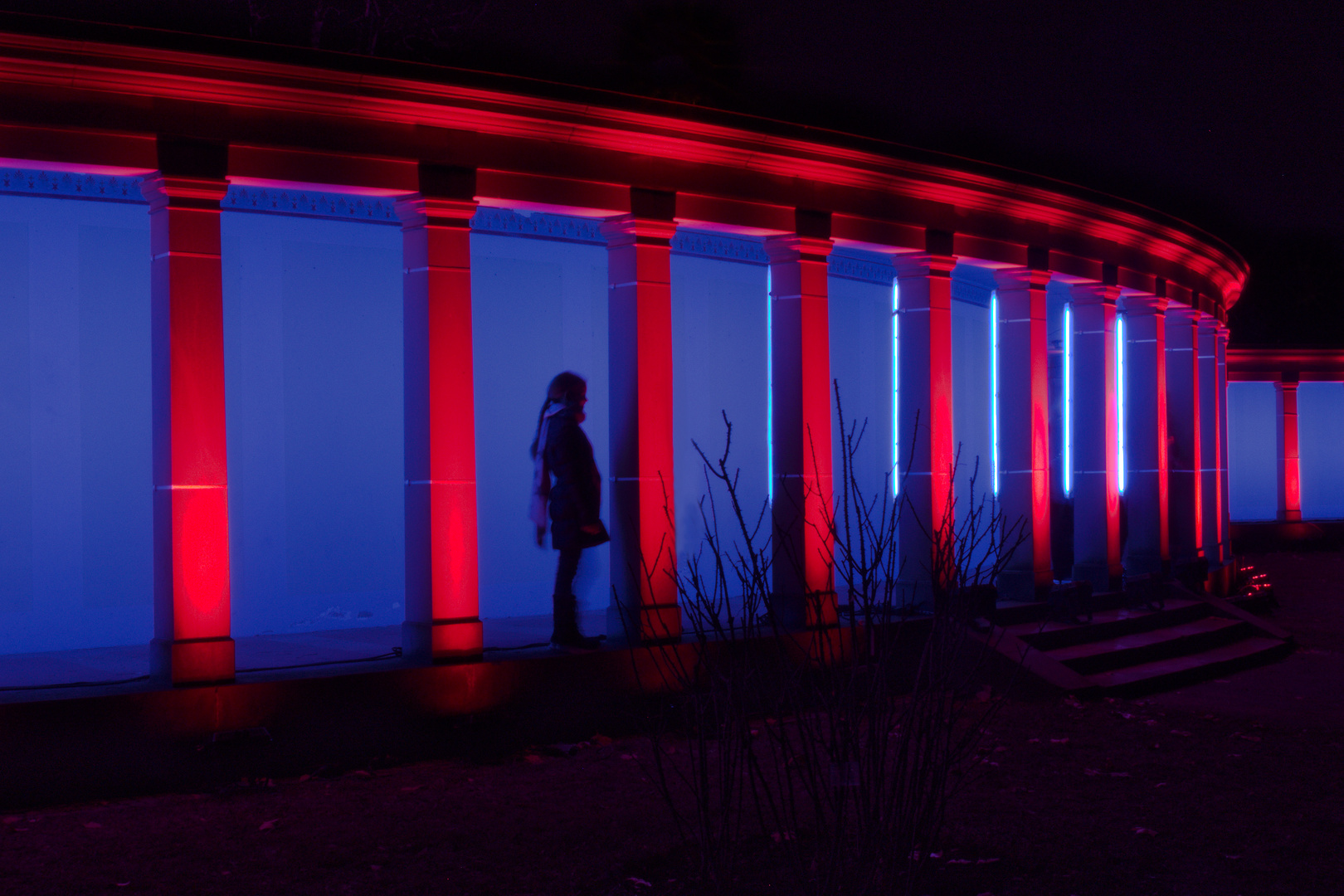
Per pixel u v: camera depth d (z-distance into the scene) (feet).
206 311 23.75
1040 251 39.86
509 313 35.35
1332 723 29.96
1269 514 90.89
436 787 22.85
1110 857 18.52
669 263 29.94
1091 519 44.04
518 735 26.40
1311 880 17.53
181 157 23.40
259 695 23.39
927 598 35.04
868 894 14.40
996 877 17.40
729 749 15.70
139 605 29.37
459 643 26.17
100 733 21.75
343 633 31.22
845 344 44.47
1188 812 21.31
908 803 14.53
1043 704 31.83
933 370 35.91
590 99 27.45
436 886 16.80
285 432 31.37
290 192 31.01
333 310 32.24
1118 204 41.98
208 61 23.15
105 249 29.01
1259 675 38.50
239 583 30.55
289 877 17.22
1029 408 39.50
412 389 26.58
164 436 23.52
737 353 40.55
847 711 14.55
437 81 25.41
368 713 24.59
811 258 32.76
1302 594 61.31
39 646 27.94
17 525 27.71
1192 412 51.75
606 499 37.27
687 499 38.47
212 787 22.72
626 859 17.78
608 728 27.73
